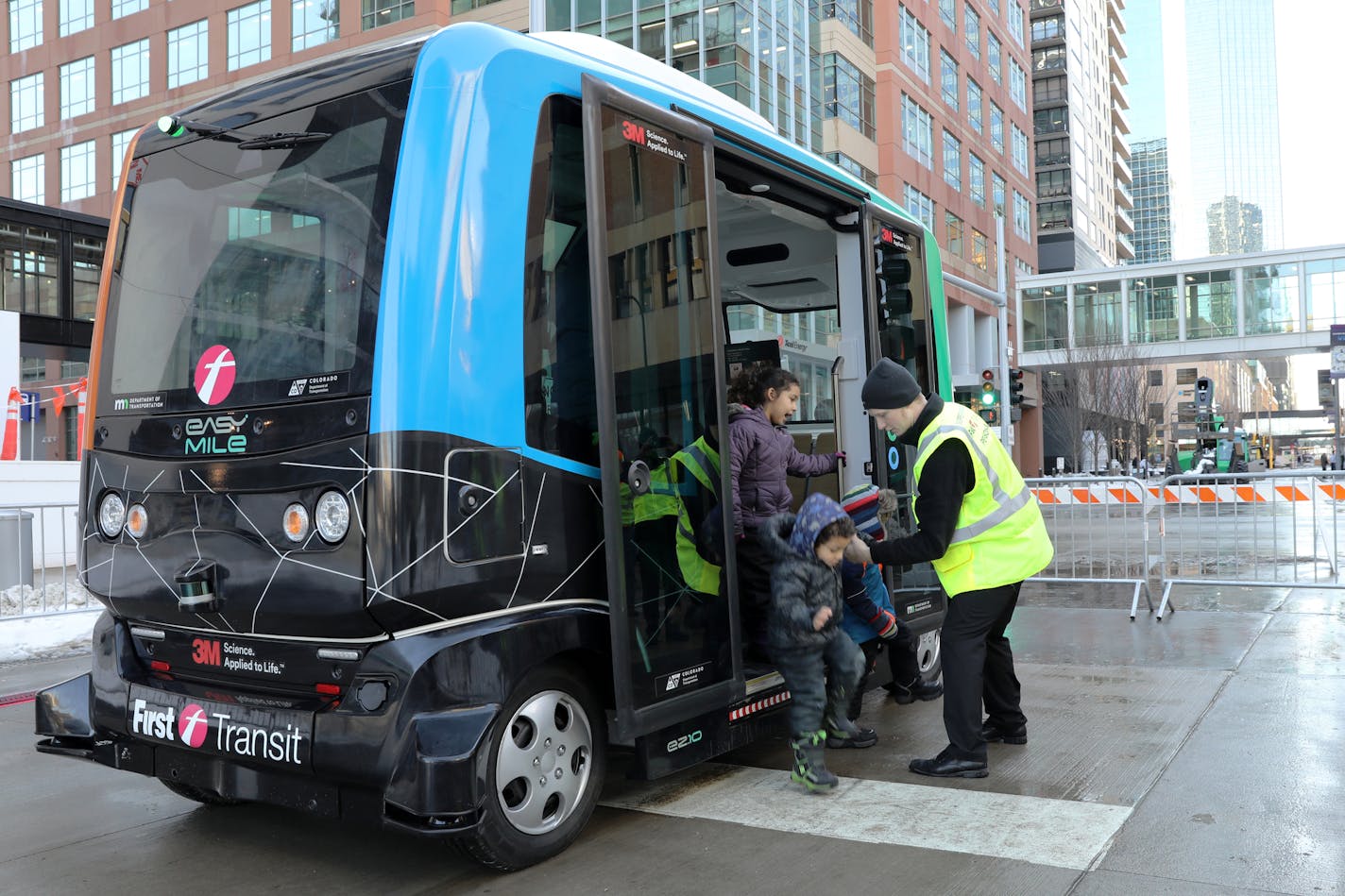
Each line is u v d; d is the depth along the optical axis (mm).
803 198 5488
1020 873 3365
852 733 4906
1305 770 4355
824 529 4051
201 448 3580
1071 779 4344
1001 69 48875
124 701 3816
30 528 9891
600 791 3812
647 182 3902
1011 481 4426
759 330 8570
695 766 4711
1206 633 7707
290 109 3645
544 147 3713
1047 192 76375
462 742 3184
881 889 3271
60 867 3699
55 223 20797
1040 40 75688
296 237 3516
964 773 4406
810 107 30547
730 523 4195
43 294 20641
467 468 3291
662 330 3912
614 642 3516
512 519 3422
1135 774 4379
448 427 3250
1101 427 46406
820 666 4215
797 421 7504
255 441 3439
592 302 3551
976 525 4359
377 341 3219
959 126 42312
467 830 3195
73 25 40562
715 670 4020
